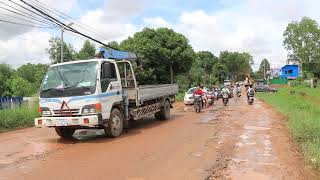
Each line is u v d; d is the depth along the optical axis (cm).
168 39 4347
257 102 3462
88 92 1247
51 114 1274
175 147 1122
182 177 785
